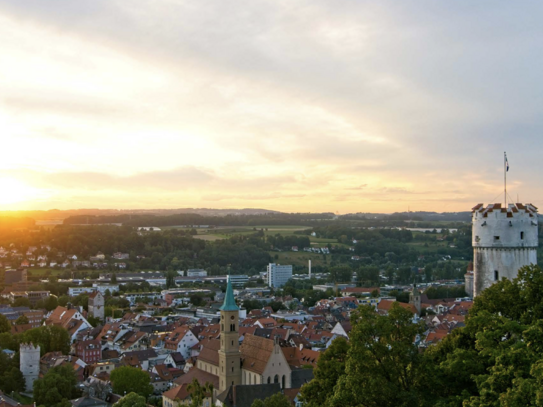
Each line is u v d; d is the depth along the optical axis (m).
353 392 79.00
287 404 146.12
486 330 77.94
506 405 63.19
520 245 84.06
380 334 83.75
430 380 80.62
